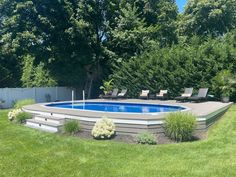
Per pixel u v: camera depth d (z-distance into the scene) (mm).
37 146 9328
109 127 10086
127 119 10203
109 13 29312
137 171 6750
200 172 6477
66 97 30656
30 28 26938
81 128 11211
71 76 30234
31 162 7621
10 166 7309
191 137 9844
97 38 29016
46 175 6625
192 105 16188
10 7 27547
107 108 17812
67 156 8117
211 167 6777
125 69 25656
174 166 7008
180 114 9914
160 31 30484
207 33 34188
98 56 28531
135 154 8203
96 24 29000
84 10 27141
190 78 21172
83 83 31719
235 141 9117
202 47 21422
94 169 6977
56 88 29844
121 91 25234
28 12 26984
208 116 11258
